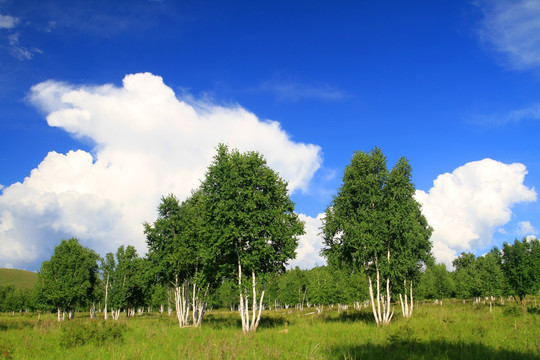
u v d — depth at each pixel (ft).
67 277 144.97
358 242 88.53
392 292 103.40
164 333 70.85
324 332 67.21
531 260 136.87
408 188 91.66
